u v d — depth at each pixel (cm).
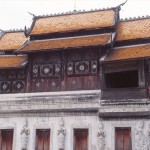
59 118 3109
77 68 3203
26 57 3531
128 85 3722
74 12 3647
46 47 3231
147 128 2831
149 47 3056
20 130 3203
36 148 3122
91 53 3186
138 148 2817
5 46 3678
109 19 3391
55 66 3275
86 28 3325
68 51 3241
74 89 3161
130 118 2894
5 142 3250
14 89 3384
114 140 2895
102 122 2966
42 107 3191
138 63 2998
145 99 2861
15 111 3266
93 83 3122
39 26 3594
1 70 3456
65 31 3384
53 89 3228
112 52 3150
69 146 3016
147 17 3444
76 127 3033
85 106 3053
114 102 2938
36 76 3312
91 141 2961
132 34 3259
